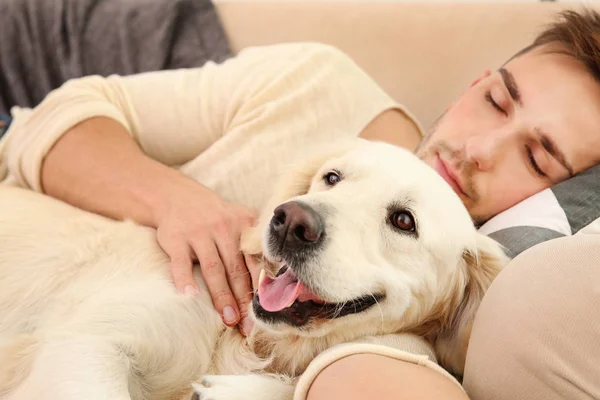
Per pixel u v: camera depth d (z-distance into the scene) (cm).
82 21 223
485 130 138
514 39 212
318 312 104
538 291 73
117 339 99
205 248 117
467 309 116
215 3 237
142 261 117
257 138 142
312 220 98
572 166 131
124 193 132
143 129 154
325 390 71
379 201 108
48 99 150
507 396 73
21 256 119
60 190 137
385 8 228
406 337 112
